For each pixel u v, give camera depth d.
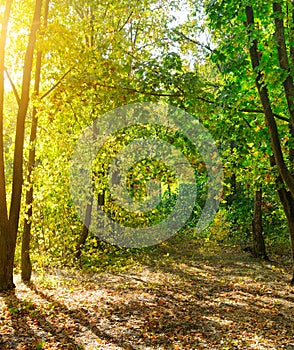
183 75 9.49
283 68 8.73
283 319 8.47
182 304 9.66
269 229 20.14
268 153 10.95
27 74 10.67
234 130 10.39
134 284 12.00
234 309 9.27
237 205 21.16
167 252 19.05
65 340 6.82
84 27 12.49
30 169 12.26
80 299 9.70
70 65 10.50
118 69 9.39
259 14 9.47
